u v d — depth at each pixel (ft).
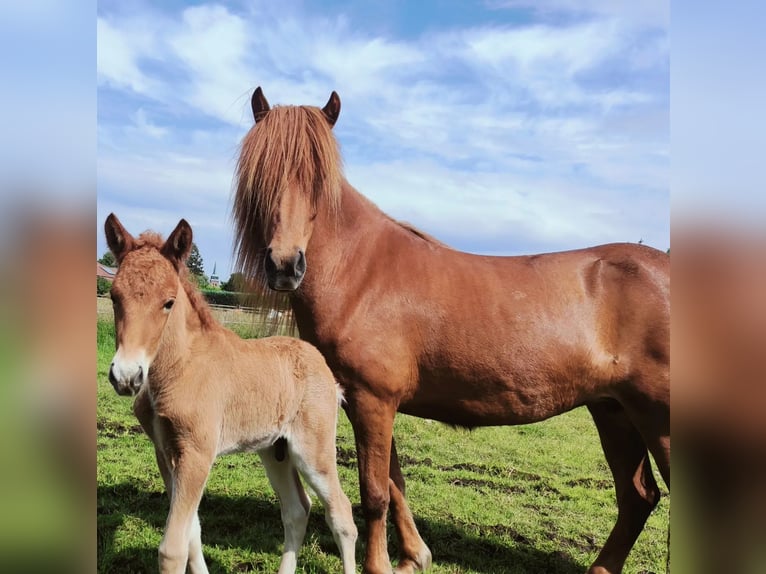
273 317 14.16
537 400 12.37
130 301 9.27
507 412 12.48
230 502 16.08
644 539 16.60
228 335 11.28
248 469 18.92
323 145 12.00
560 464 22.66
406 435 25.02
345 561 11.65
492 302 12.28
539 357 12.10
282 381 11.58
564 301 12.41
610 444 13.69
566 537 15.85
